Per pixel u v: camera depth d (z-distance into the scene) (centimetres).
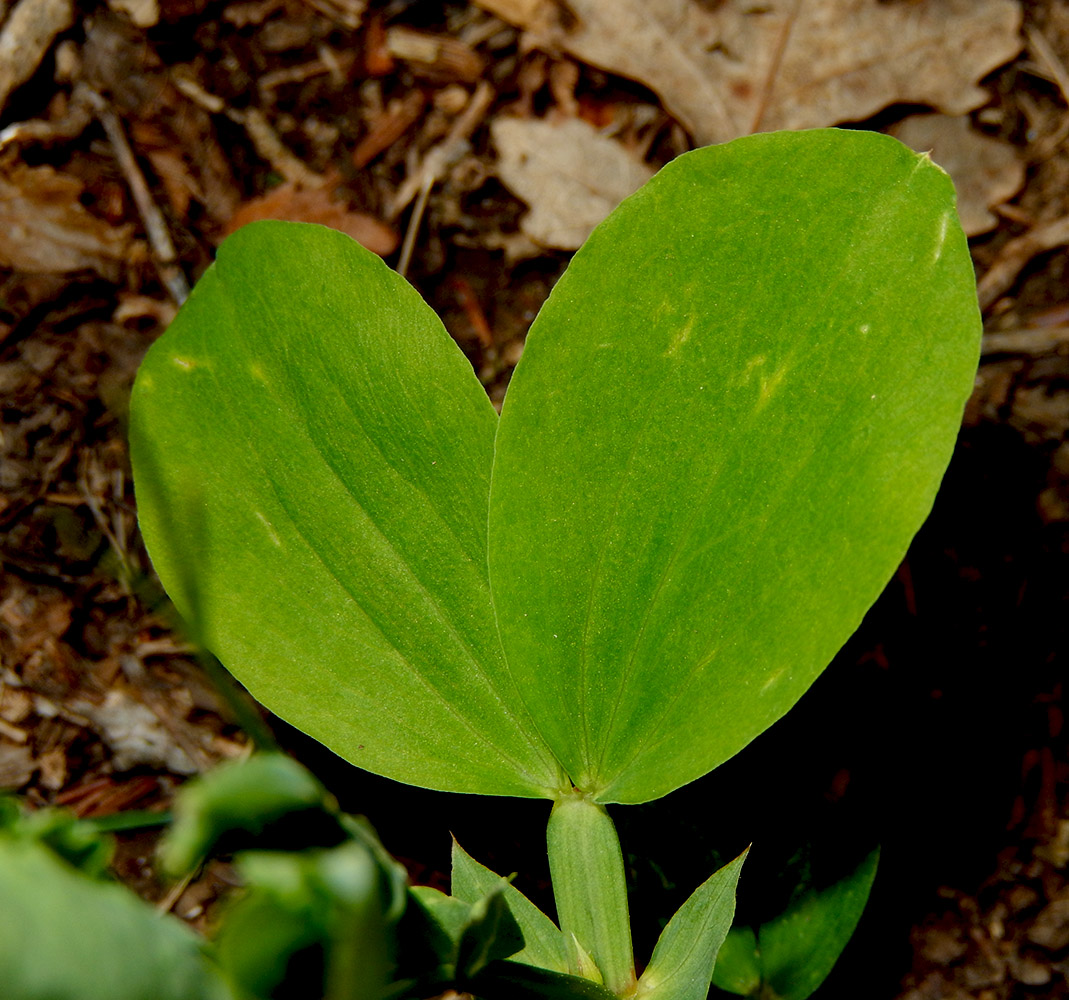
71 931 24
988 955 31
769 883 30
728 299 27
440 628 28
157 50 34
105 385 33
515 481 27
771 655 27
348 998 24
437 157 34
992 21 34
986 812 32
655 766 27
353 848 24
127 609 32
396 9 34
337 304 28
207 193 34
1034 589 32
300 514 28
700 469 27
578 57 34
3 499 33
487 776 28
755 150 27
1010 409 33
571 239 34
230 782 24
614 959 28
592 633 28
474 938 26
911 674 32
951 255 26
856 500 26
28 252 33
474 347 34
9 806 25
